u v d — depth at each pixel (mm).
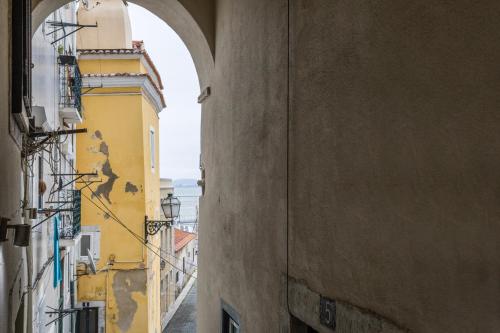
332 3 3445
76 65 11898
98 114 15867
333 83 3424
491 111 1984
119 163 15852
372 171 2908
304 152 3920
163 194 22656
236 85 5879
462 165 2150
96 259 15531
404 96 2584
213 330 6855
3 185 4320
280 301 4383
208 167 7371
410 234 2529
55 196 11438
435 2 2330
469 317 2113
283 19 4406
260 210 4977
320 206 3615
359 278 3053
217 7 6816
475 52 2068
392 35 2703
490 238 2002
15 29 5066
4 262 4098
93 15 17156
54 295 11266
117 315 15492
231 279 5984
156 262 18203
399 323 2621
